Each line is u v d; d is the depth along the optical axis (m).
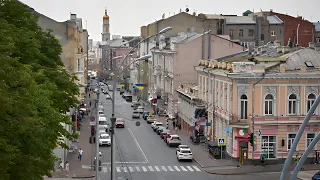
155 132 91.94
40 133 27.00
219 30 133.12
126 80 173.62
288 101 64.88
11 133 24.88
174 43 103.56
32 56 40.50
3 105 22.53
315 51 67.56
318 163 64.12
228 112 67.25
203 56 100.62
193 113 84.44
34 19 46.03
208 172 59.91
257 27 136.50
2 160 22.38
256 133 63.84
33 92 27.88
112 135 43.12
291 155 24.12
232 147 65.75
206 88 80.75
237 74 63.97
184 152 66.94
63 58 81.44
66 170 57.28
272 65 64.88
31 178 24.89
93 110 107.38
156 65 126.94
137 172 59.81
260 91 64.44
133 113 109.44
